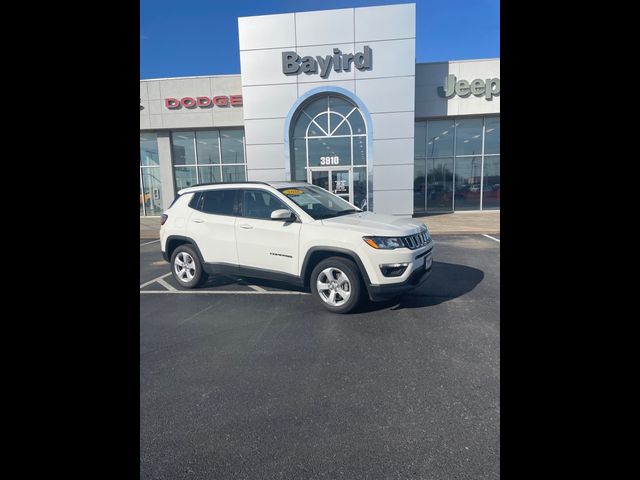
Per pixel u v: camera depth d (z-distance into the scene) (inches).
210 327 173.9
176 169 764.0
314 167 610.5
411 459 85.4
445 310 186.9
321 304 188.7
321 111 600.7
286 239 195.0
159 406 110.1
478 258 315.3
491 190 691.4
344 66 573.6
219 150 749.9
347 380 121.9
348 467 83.6
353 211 221.1
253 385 120.9
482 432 94.0
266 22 581.0
